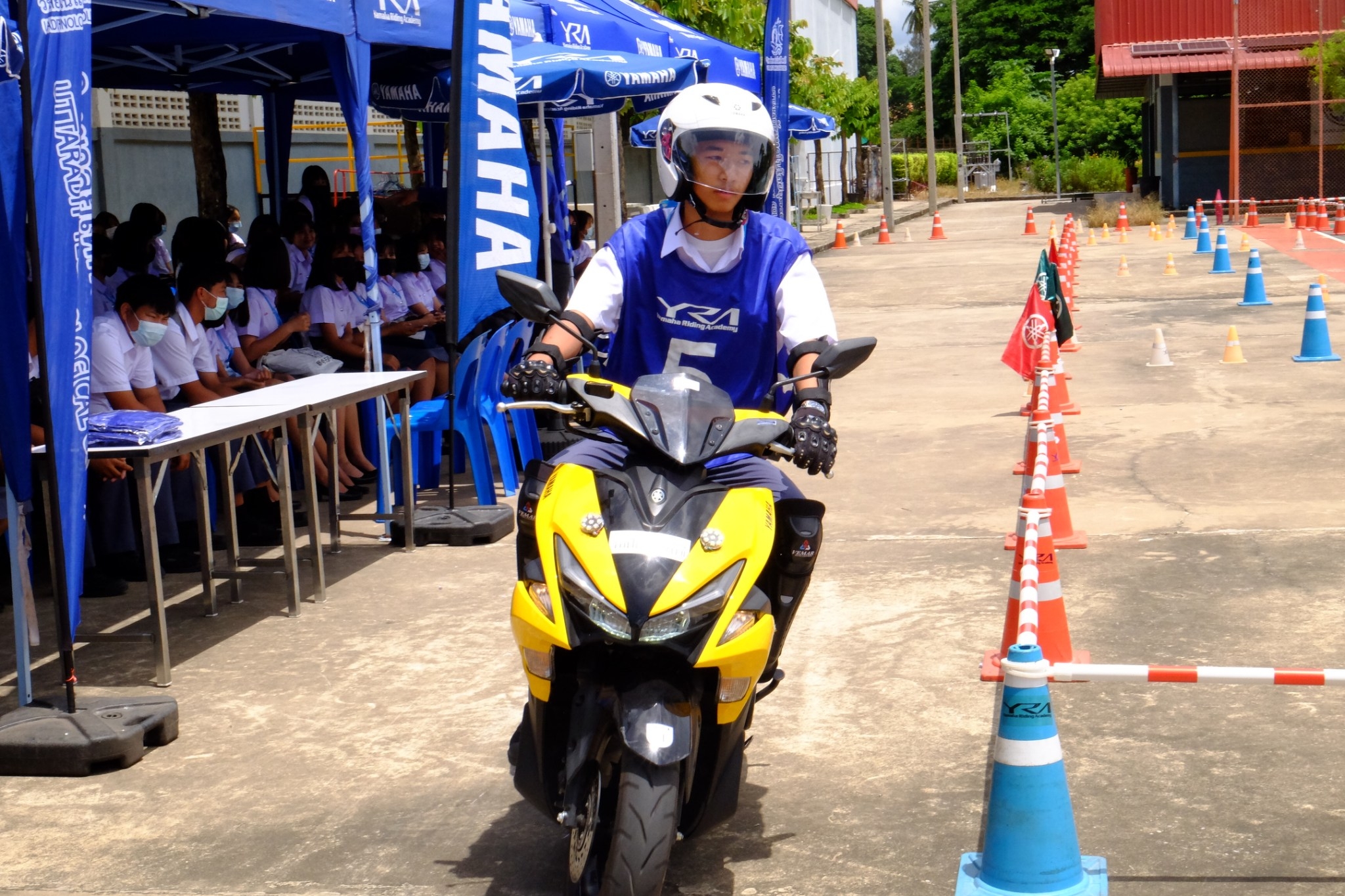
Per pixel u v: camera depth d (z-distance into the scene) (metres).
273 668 5.88
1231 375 12.14
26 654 5.27
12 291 4.87
